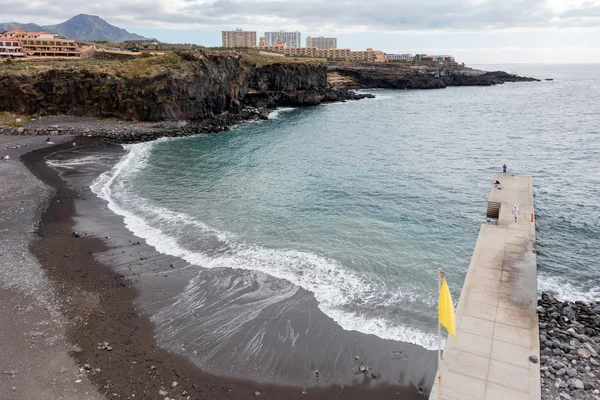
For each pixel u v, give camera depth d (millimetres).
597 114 111000
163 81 82500
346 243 32938
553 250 32594
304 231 35375
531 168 57062
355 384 18609
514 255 26000
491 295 21906
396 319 23109
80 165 55781
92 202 42062
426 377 18906
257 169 56219
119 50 146625
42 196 42625
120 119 83875
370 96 156875
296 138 78938
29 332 21484
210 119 91812
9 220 36219
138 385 18281
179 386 18375
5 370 18688
